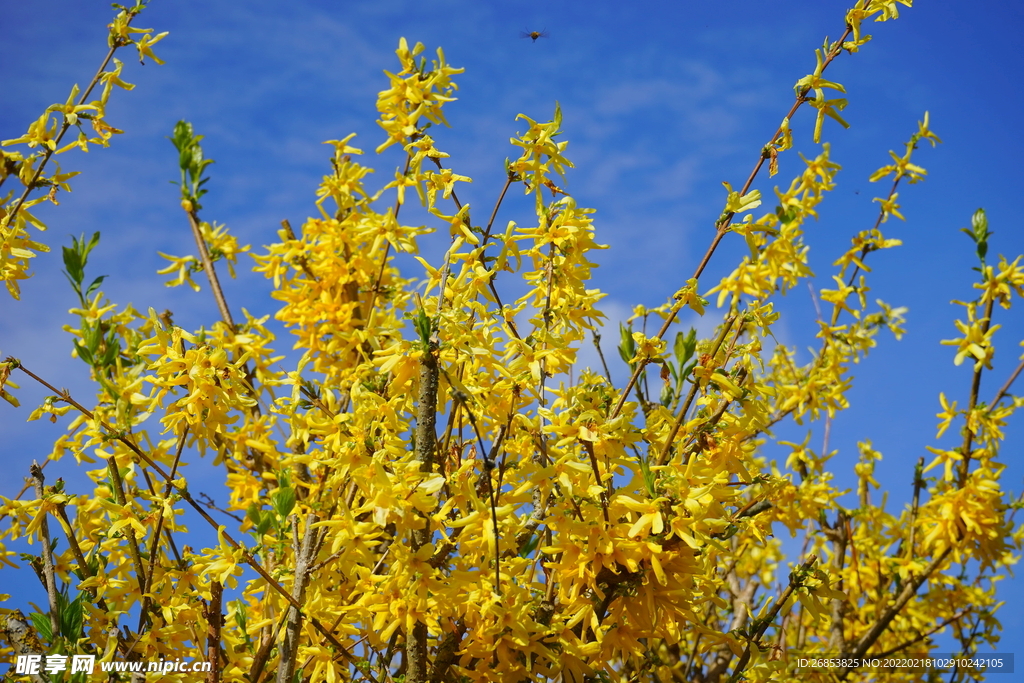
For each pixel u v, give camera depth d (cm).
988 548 366
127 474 307
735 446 264
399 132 308
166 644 276
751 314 290
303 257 395
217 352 270
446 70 307
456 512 265
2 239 328
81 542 319
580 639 241
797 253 371
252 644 306
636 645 239
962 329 379
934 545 415
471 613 247
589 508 221
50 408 281
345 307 384
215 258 409
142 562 299
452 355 261
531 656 244
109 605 296
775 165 269
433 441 221
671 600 223
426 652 235
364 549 233
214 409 272
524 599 245
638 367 273
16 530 300
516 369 271
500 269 273
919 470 425
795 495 407
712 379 254
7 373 276
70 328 329
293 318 392
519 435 276
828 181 375
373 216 325
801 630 466
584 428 219
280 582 276
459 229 278
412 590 213
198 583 289
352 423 256
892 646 486
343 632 278
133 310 365
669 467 228
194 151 404
